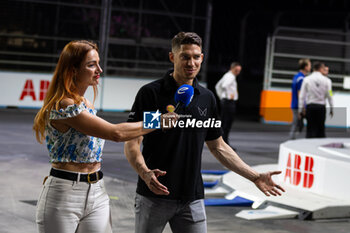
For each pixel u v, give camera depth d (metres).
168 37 20.39
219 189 7.70
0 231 5.40
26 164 8.84
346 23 19.67
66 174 3.15
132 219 6.11
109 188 7.54
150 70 20.23
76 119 3.06
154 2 20.59
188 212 3.48
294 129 12.98
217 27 28.69
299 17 24.39
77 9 19.81
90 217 3.25
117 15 20.36
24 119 15.05
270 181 3.56
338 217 6.51
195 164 3.43
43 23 19.11
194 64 3.34
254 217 6.34
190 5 20.19
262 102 18.95
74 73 3.16
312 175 7.19
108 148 10.73
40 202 3.20
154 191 3.28
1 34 18.67
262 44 27.12
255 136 14.80
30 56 19.00
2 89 17.36
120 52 20.03
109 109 18.34
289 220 6.34
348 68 19.02
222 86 12.09
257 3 25.59
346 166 6.78
